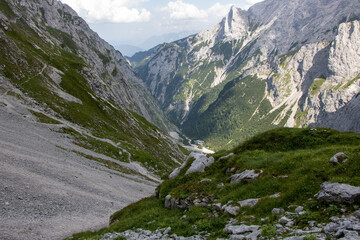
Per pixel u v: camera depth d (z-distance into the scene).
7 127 52.41
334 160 17.59
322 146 27.50
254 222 15.08
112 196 43.00
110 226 24.66
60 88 107.00
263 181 20.11
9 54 94.50
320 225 12.45
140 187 58.91
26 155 40.47
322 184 15.50
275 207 16.08
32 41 143.12
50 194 30.75
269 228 13.20
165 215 22.84
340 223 11.65
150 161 91.50
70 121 86.19
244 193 19.56
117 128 114.00
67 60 146.75
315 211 13.95
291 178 18.48
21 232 20.52
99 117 108.75
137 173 74.44
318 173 17.16
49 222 24.64
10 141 44.16
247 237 13.10
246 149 30.42
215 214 18.78
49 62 124.44
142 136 131.88
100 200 37.97
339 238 10.71
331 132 29.53
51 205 28.48
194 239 15.27
